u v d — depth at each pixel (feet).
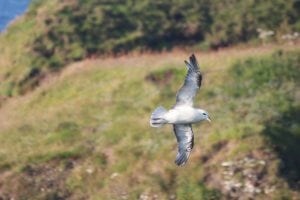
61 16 193.16
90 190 130.00
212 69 157.28
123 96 155.53
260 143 128.57
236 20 188.24
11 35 197.36
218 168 125.70
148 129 140.15
